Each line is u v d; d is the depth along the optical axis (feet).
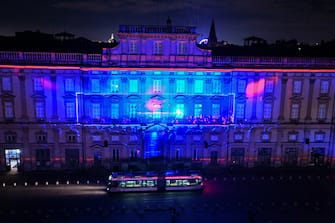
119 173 176.96
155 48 189.98
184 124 195.83
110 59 188.55
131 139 199.31
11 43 200.54
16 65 181.16
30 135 193.47
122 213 152.15
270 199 168.25
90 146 197.26
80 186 180.55
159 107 195.11
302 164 212.23
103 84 190.19
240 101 200.23
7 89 186.39
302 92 202.49
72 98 190.70
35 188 176.65
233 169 207.72
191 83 193.98
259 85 198.90
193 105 196.85
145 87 192.34
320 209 158.61
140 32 186.70
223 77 194.59
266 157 210.59
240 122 202.08
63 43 210.18
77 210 153.28
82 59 187.73
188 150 203.72
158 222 145.18
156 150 203.21
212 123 197.77
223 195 172.14
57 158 197.57
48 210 152.56
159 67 188.14
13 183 181.78
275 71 196.95
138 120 194.90
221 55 202.59
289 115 204.85
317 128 208.23
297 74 199.00
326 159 213.05
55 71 186.39
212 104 198.49
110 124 193.26
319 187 184.55
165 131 196.85
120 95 191.72
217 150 205.36
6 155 195.72
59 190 175.01
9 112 189.57
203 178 193.67
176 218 148.05
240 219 148.46
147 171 185.47
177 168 201.46
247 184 186.70
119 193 172.04
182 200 165.99
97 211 153.48
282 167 211.61
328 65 201.16
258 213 153.69
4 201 161.27
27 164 196.24
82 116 192.85
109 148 198.90
